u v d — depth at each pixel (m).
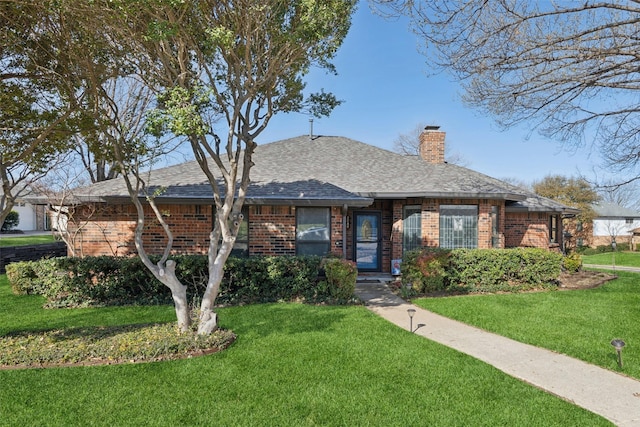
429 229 12.13
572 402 4.07
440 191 11.68
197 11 5.41
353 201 10.60
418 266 9.88
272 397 4.06
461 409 3.85
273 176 12.60
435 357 5.23
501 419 3.66
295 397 4.07
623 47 6.57
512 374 4.82
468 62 7.73
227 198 6.14
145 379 4.46
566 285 11.45
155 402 3.93
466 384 4.42
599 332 6.51
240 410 3.79
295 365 4.91
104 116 6.25
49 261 8.84
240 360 5.07
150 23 4.94
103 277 8.80
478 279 10.46
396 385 4.38
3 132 5.98
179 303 6.04
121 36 5.52
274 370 4.75
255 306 8.30
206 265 8.89
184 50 5.86
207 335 5.66
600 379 4.68
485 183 12.75
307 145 16.11
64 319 7.27
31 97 6.11
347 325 6.75
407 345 5.70
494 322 7.16
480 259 10.46
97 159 6.85
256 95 6.57
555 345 5.86
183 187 11.22
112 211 11.01
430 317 7.65
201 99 5.21
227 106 6.67
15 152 5.95
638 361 5.19
